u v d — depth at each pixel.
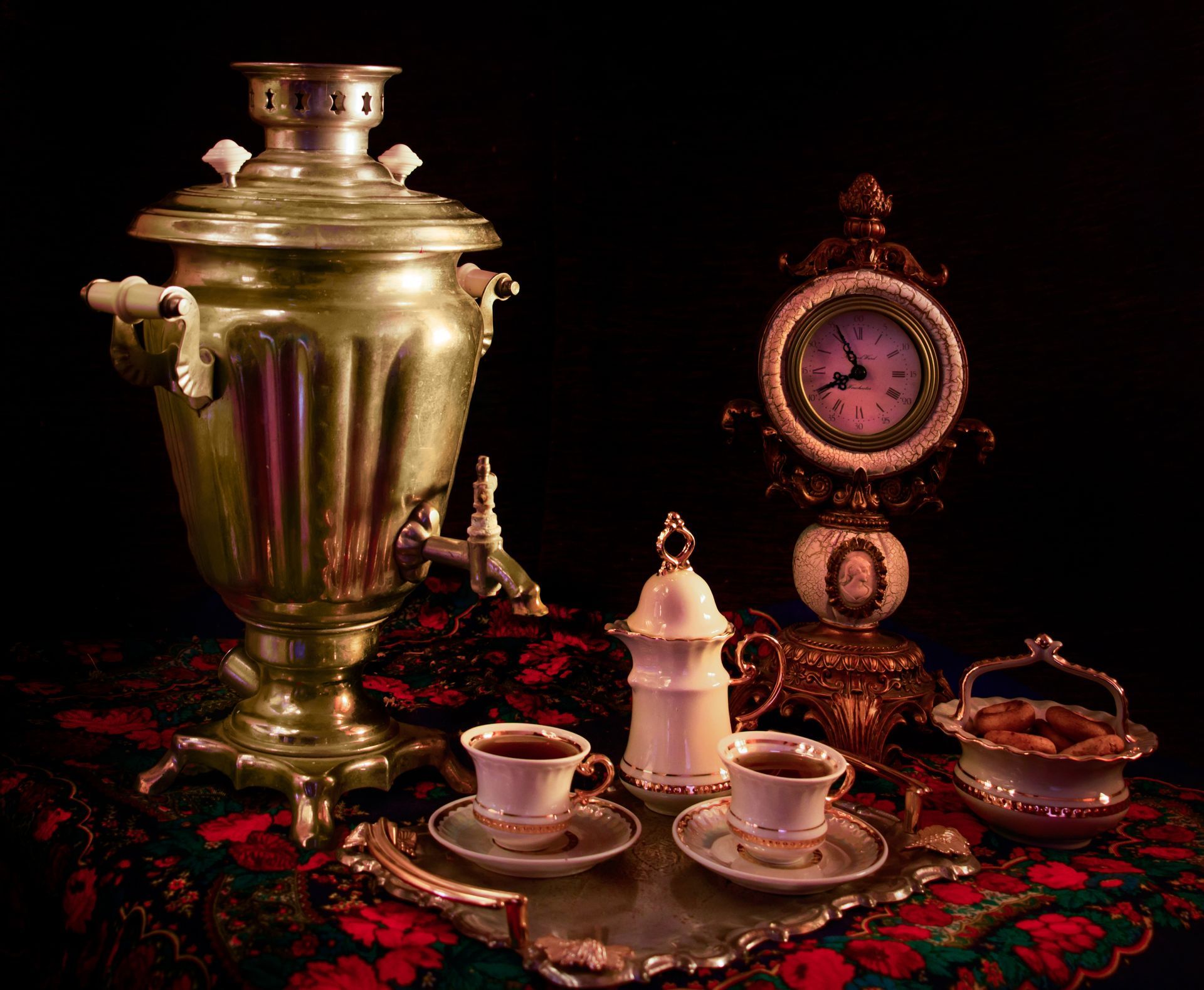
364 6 1.66
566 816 0.96
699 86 1.65
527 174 1.72
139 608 1.72
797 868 0.95
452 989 0.81
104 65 1.59
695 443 1.74
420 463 1.04
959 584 1.68
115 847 1.00
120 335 0.95
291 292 0.98
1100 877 0.99
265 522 1.02
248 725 1.10
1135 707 1.62
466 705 1.36
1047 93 1.54
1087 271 1.56
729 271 1.70
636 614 1.09
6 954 1.10
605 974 0.81
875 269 1.25
